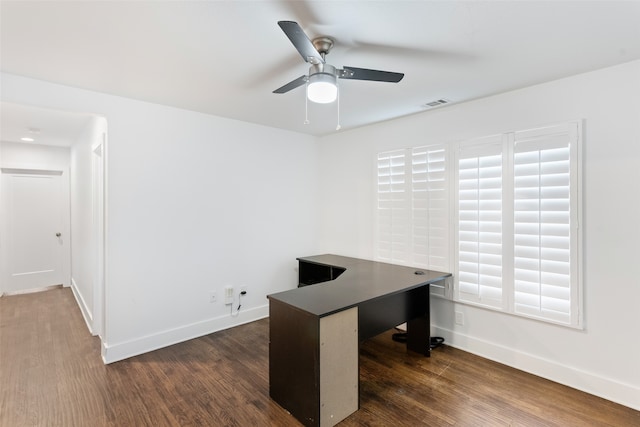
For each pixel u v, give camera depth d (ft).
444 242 10.48
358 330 7.36
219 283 11.85
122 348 9.63
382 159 12.28
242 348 10.40
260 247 13.07
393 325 9.14
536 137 8.52
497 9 5.19
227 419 6.95
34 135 14.56
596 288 7.71
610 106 7.48
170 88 8.83
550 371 8.43
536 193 8.52
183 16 5.41
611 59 7.07
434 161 10.70
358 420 6.91
